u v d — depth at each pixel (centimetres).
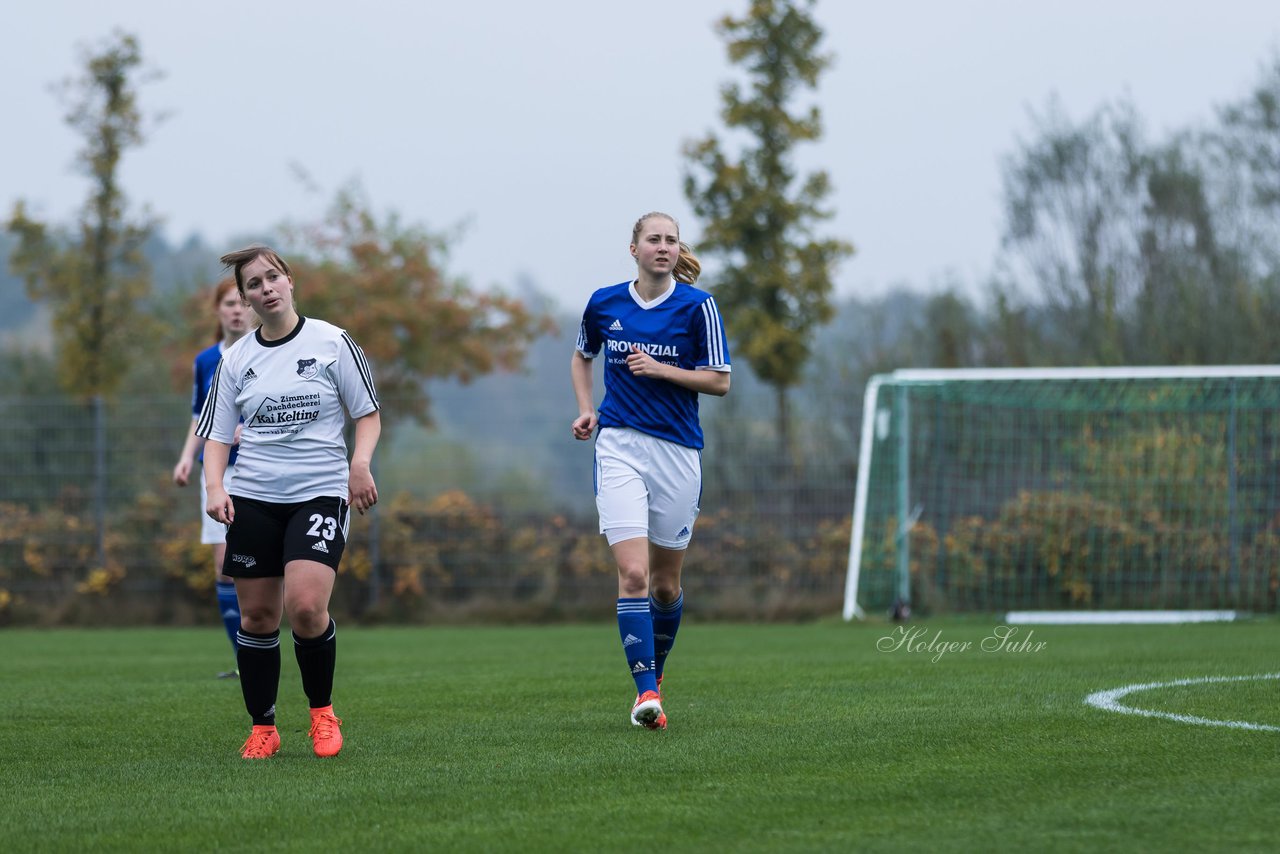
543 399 5231
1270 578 4709
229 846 1246
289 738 1928
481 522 5097
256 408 1759
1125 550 4791
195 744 1880
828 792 1418
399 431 5284
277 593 1778
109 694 2520
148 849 1241
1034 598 4844
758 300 6312
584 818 1326
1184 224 6925
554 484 5112
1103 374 4725
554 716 2078
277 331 1789
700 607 4878
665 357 2058
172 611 5159
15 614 5116
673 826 1283
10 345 9150
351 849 1223
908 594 4762
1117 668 2594
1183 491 4794
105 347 7262
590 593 5041
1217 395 4831
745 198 6253
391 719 2084
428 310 8125
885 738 1747
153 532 5188
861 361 7012
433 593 5094
